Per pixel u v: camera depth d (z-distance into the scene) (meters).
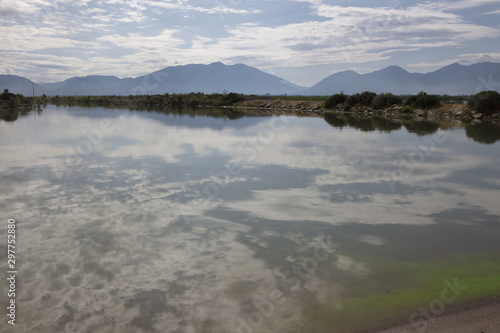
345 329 3.68
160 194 9.07
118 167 12.35
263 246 5.98
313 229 6.80
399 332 3.58
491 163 13.12
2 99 69.06
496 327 3.62
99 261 5.35
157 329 3.79
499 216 7.56
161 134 22.12
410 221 7.26
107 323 3.90
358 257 5.57
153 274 4.97
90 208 7.90
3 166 12.40
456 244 6.10
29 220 7.10
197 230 6.69
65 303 4.27
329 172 11.66
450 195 9.09
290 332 3.66
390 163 13.16
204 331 3.74
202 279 4.84
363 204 8.38
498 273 5.00
